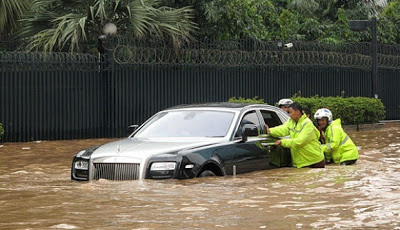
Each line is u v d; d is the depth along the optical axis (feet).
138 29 89.71
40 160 63.57
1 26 96.17
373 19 113.80
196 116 50.55
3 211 35.68
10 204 37.76
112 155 45.19
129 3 92.79
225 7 105.29
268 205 36.60
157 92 92.63
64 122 86.48
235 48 99.81
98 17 94.58
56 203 37.93
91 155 46.03
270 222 32.12
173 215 33.99
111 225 31.76
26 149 74.69
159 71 92.79
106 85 89.15
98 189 41.83
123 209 35.78
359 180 46.19
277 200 38.14
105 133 89.25
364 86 115.75
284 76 105.19
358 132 99.66
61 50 94.22
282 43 104.83
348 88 113.39
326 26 137.28
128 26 95.86
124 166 44.60
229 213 34.40
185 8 103.04
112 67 88.94
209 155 45.65
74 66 87.04
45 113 85.30
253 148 49.26
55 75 85.81
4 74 82.69
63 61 86.28
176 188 41.83
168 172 43.80
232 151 47.37
